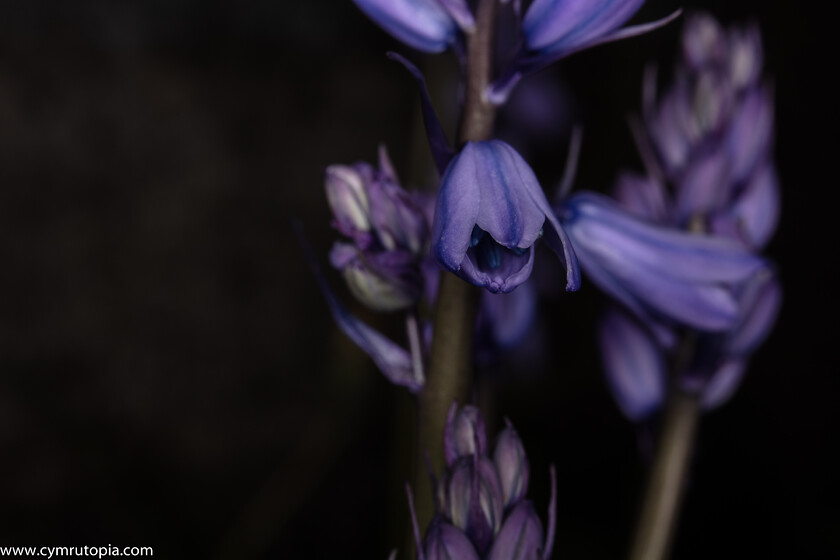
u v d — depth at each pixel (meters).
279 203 0.77
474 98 0.25
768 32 0.72
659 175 0.29
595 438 0.65
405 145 0.80
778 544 0.59
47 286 0.72
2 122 0.74
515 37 0.25
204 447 0.71
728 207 0.29
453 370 0.26
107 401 0.71
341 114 0.80
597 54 0.64
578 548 0.56
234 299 0.74
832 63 0.72
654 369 0.29
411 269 0.26
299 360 0.74
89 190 0.74
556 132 0.48
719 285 0.28
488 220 0.24
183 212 0.75
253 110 0.78
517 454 0.25
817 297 0.68
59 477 0.66
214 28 0.79
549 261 0.48
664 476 0.29
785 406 0.65
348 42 0.81
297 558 0.65
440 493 0.25
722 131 0.29
